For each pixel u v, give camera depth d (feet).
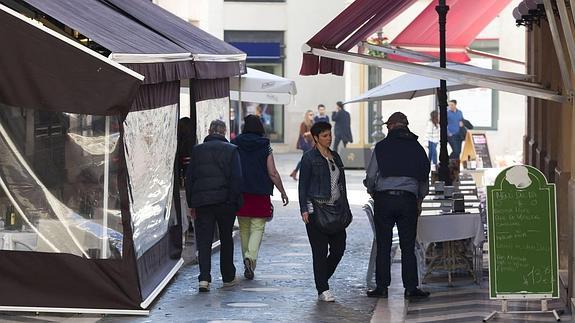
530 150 78.02
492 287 45.09
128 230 45.37
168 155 57.36
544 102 68.28
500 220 44.93
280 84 85.25
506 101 133.80
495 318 45.06
